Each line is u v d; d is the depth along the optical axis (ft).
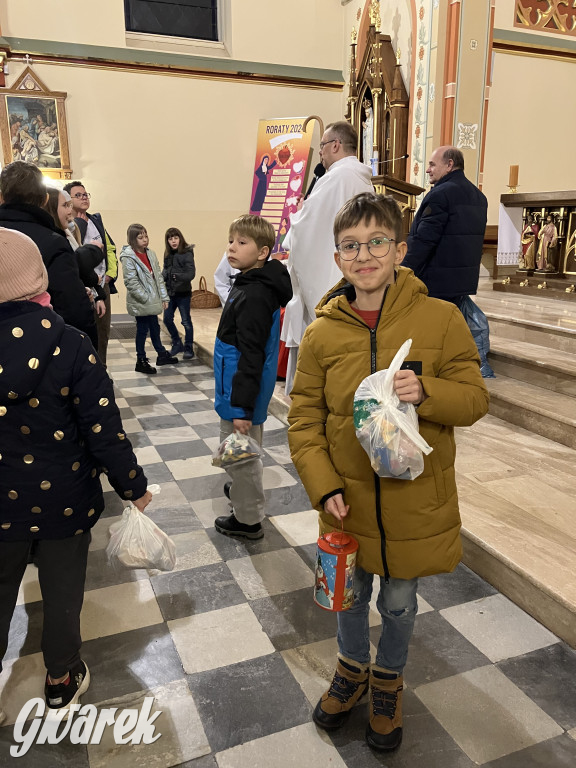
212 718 5.45
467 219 11.79
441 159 11.87
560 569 6.85
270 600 7.16
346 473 4.84
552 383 12.39
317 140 30.01
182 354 20.72
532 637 6.50
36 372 4.41
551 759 5.02
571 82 27.09
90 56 25.82
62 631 5.27
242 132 28.89
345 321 4.81
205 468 11.09
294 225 11.27
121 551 5.52
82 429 4.86
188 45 27.55
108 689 5.77
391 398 4.26
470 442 10.93
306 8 28.63
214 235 29.45
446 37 21.76
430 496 4.70
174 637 6.50
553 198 17.88
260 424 8.36
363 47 26.99
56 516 4.87
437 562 4.79
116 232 27.94
